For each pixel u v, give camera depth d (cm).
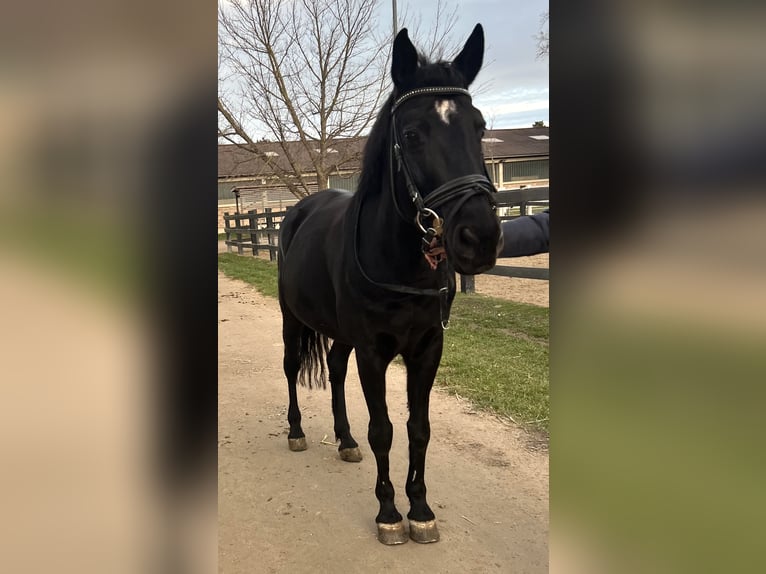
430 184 181
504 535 235
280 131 881
